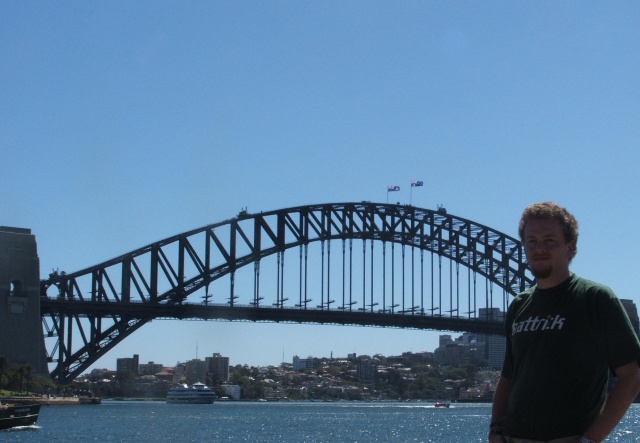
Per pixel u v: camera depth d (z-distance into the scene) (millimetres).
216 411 194875
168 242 161375
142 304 156625
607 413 10039
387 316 171250
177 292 160250
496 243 179875
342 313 168000
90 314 155250
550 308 10680
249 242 164250
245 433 115500
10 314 147875
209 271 161625
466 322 177125
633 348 10148
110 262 158250
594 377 10406
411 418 167750
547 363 10469
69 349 154125
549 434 10367
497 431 11070
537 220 10875
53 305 152250
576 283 10742
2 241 148875
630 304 158125
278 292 165375
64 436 101062
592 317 10414
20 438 96562
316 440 105312
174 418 152000
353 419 162250
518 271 179250
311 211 169375
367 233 172375
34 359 148875
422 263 176375
